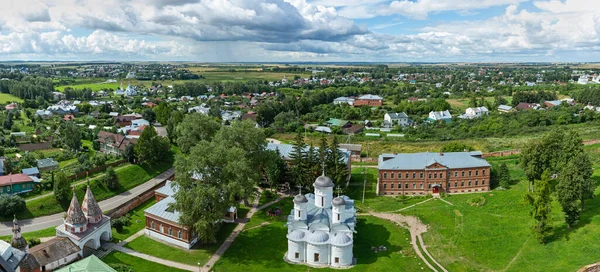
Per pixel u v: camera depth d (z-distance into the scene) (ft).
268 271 268.21
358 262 278.26
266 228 330.95
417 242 306.35
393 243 305.12
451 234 310.86
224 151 314.76
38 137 569.23
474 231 309.83
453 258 279.69
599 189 339.77
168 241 307.17
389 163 406.41
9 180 364.38
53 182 382.22
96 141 549.13
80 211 281.74
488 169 400.26
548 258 259.80
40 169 434.30
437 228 322.14
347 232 277.85
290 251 282.15
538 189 275.80
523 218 318.86
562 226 290.15
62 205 361.92
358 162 524.52
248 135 375.66
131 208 365.40
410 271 266.36
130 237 313.94
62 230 284.61
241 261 280.72
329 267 272.72
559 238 275.59
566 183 278.87
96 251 289.12
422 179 399.24
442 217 340.59
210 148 317.22
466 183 401.08
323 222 282.97
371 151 593.83
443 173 396.78
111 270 227.81
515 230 302.45
